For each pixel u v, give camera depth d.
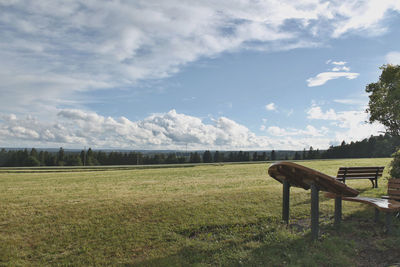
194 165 52.34
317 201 5.55
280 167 5.93
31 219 7.39
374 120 12.61
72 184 18.86
